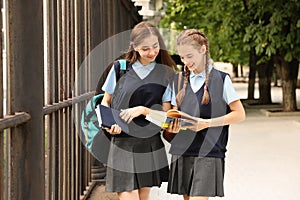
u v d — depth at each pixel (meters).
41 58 3.10
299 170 7.19
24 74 3.04
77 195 4.88
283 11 13.07
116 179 3.81
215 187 3.57
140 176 3.81
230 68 45.16
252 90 20.17
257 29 13.39
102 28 5.92
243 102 19.00
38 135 3.07
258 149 9.05
